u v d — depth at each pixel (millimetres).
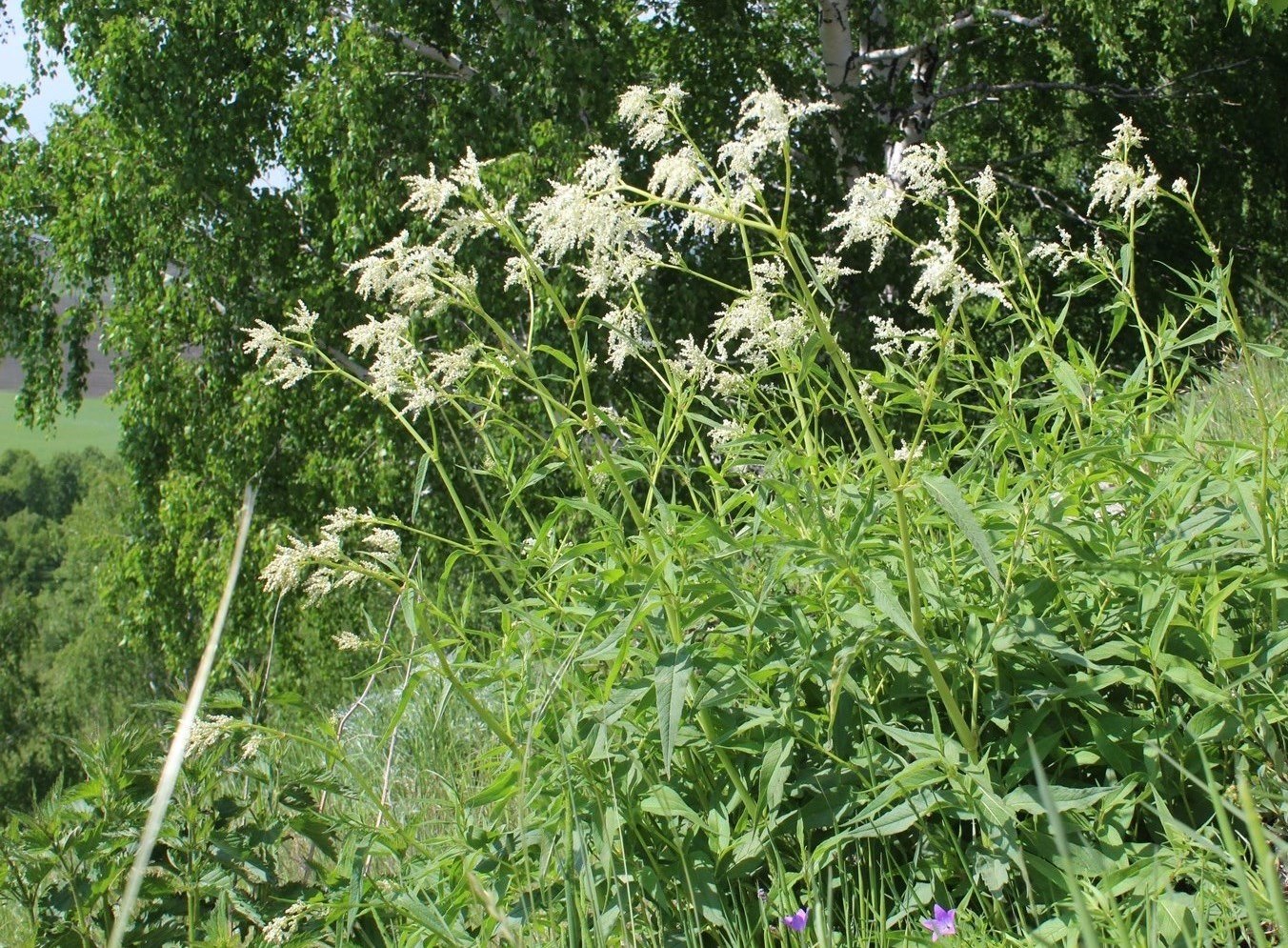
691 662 2682
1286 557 2881
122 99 14836
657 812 2855
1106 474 3018
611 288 3387
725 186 2820
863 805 2816
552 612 3195
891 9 15203
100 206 15633
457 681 2934
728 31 15891
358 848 3078
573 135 13719
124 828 3191
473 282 3330
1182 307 15430
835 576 2836
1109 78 18719
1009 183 18516
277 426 15828
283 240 15625
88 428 91562
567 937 2779
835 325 12477
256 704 3365
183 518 16453
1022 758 2705
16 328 18719
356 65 14188
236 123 15523
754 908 2824
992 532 3025
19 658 40781
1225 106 18094
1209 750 2717
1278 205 18469
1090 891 2393
